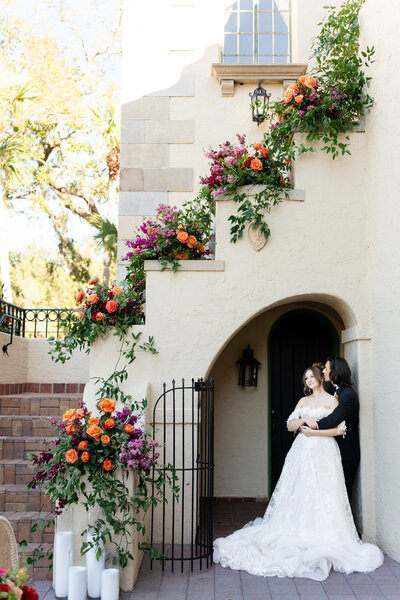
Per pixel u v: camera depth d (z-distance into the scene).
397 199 4.54
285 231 5.12
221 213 5.15
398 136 4.54
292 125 5.15
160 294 5.04
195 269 5.04
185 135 6.73
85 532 3.80
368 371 5.04
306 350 6.93
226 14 7.25
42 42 16.27
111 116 15.48
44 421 5.45
